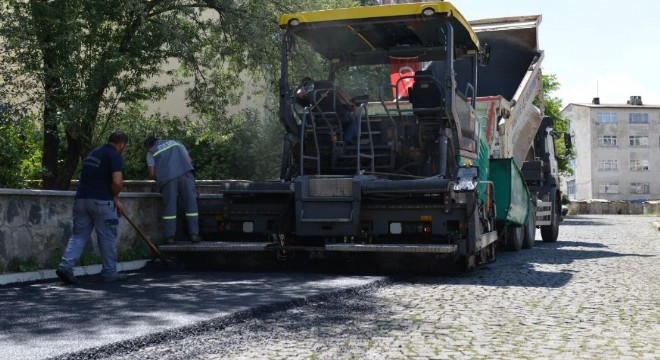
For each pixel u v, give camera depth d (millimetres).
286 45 10055
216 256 10156
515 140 14398
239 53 15211
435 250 8750
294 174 10031
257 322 5965
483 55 11070
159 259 10016
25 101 12430
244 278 8750
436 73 10062
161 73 14711
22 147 13789
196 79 15672
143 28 12992
